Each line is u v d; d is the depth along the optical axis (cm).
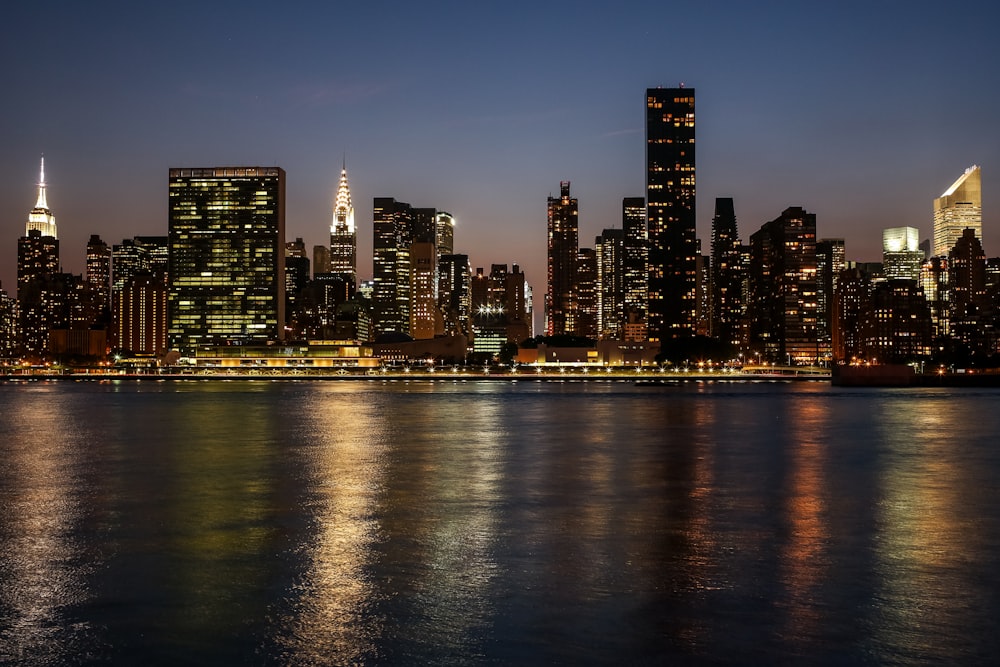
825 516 3628
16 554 2877
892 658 1862
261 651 1911
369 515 3653
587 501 4059
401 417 11806
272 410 14100
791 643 1953
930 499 4138
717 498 4162
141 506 3919
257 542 3069
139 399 19450
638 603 2266
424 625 2086
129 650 1920
